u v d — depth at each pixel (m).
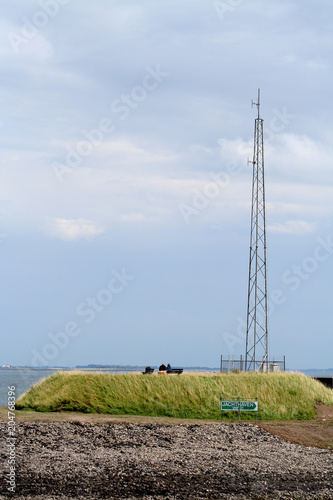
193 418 44.44
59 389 47.72
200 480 28.17
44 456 29.69
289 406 48.22
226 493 26.73
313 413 47.84
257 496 26.73
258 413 46.28
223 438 36.31
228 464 31.09
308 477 30.00
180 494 26.05
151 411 45.16
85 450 31.41
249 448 34.62
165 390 47.84
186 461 30.95
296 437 38.44
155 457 31.14
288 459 32.97
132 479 27.41
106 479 27.11
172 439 34.97
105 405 45.31
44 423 36.38
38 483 25.77
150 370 57.47
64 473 27.39
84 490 25.45
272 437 37.62
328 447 36.75
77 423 36.84
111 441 33.47
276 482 28.86
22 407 45.69
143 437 34.88
